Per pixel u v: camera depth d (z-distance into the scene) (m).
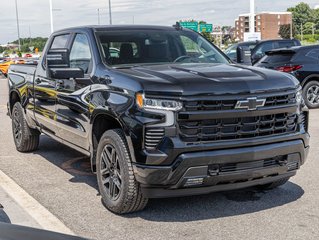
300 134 5.16
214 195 5.79
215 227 4.82
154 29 6.54
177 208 5.37
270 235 4.60
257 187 6.05
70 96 6.05
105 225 4.94
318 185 6.16
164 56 6.20
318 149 8.27
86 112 5.60
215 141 4.70
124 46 6.04
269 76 5.10
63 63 6.02
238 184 4.90
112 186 5.18
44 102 7.02
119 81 5.08
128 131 4.77
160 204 5.49
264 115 4.90
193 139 4.64
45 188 6.32
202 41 6.71
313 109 13.50
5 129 11.23
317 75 13.30
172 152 4.57
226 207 5.38
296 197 5.69
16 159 8.01
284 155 5.07
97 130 5.54
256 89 4.83
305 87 13.36
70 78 5.88
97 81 5.49
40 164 7.64
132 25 6.56
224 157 4.67
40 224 5.01
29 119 7.88
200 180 4.66
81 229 4.86
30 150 8.50
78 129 5.92
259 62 14.11
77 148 6.16
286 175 5.19
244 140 4.79
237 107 4.73
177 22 6.95
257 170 4.86
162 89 4.65
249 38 29.95
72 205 5.60
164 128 4.61
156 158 4.59
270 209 5.30
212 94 4.66
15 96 8.48
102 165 5.32
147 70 5.30
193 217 5.11
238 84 4.80
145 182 4.71
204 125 4.68
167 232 4.73
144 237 4.62
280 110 4.98
